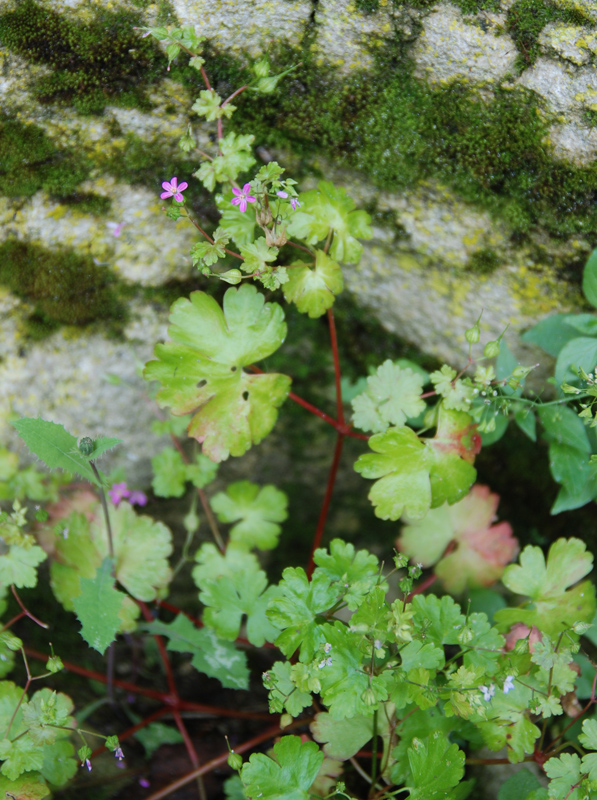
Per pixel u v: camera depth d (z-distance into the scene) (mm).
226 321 468
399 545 511
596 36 450
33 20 454
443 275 492
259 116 471
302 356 528
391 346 522
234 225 464
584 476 476
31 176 474
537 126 459
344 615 480
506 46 453
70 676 522
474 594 507
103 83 462
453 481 478
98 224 484
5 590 491
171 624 497
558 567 477
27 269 488
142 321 504
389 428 477
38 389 506
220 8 455
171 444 528
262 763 442
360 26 456
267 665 537
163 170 479
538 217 470
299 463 545
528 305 486
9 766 457
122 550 500
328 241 470
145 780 504
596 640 477
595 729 446
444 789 444
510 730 458
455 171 470
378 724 466
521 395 497
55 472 512
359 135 472
